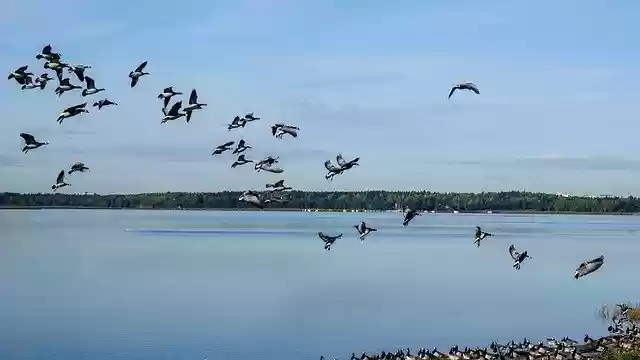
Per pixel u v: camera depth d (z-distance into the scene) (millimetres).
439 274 126125
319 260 146375
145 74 34844
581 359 59625
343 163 37500
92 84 35188
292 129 35344
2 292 96375
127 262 136000
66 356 61625
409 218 39750
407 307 89312
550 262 148750
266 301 92312
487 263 146750
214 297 95062
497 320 82062
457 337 72938
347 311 86000
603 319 84062
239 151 36188
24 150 34469
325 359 62688
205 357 62406
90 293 96688
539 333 75750
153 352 63469
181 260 141875
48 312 82000
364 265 138125
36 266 127250
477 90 31141
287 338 70250
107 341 67562
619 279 123125
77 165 38000
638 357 50594
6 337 68438
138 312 82750
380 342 69625
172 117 35094
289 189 36250
